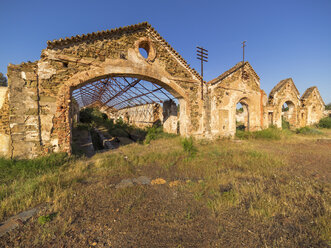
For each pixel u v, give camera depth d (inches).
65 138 252.4
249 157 259.6
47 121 241.9
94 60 276.8
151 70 332.8
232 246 89.9
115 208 126.7
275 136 453.7
